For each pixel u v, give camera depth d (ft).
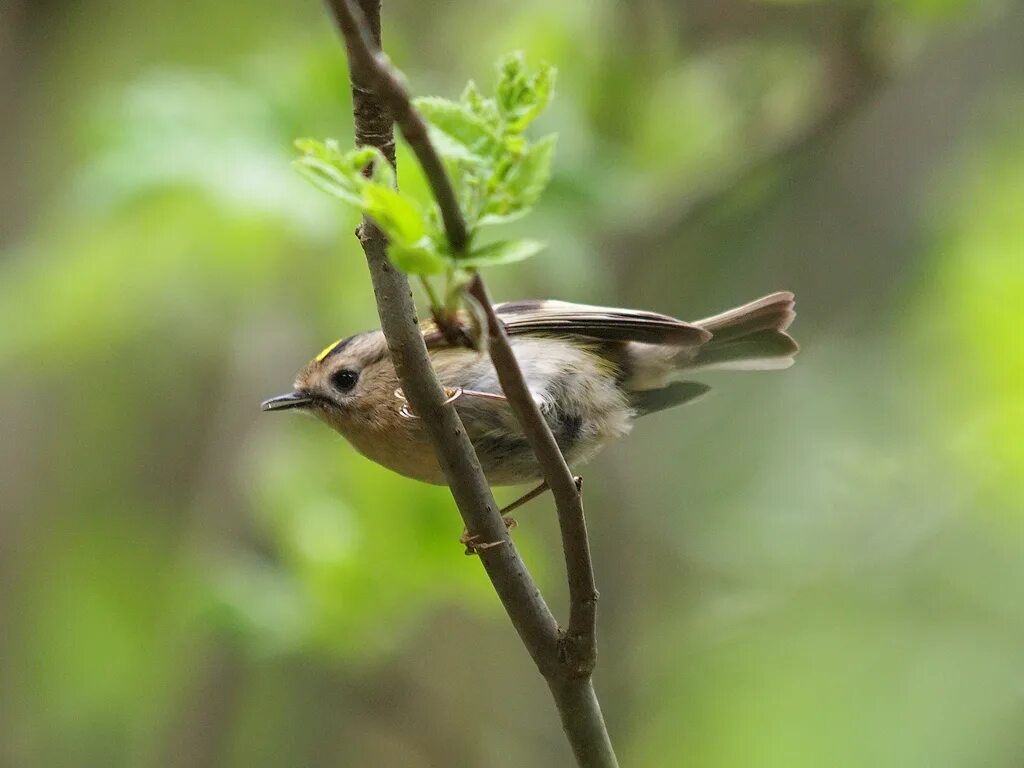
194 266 34.14
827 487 44.73
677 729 42.11
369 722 46.24
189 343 44.60
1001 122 45.65
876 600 42.96
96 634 45.29
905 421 44.88
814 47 41.45
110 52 43.70
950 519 43.09
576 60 40.06
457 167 13.34
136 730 44.06
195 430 47.24
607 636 40.55
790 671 42.34
